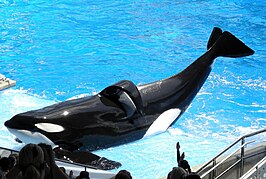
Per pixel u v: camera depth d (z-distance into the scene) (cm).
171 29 4016
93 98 2144
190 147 2362
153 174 2097
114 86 2139
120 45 3722
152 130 2283
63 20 4128
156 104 2253
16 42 3716
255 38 3906
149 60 3503
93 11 4338
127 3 4572
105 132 2073
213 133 2548
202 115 2750
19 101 2809
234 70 3384
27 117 1945
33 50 3606
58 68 3350
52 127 1938
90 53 3597
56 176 944
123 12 4341
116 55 3569
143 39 3828
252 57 3591
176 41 3809
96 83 3167
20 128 1914
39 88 3044
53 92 3008
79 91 3055
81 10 4350
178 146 1463
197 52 3638
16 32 3869
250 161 1847
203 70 2459
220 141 2461
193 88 2417
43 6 4416
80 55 3562
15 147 2150
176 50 3666
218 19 4250
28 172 862
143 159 2202
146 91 2261
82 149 2047
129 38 3838
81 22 4103
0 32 3859
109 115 2089
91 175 1709
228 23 4172
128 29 3997
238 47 2458
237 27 4100
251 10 4475
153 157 2223
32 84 3092
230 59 3550
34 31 3903
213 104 2900
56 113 2003
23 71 3284
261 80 3250
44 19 4138
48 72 3284
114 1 4609
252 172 1534
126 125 2141
